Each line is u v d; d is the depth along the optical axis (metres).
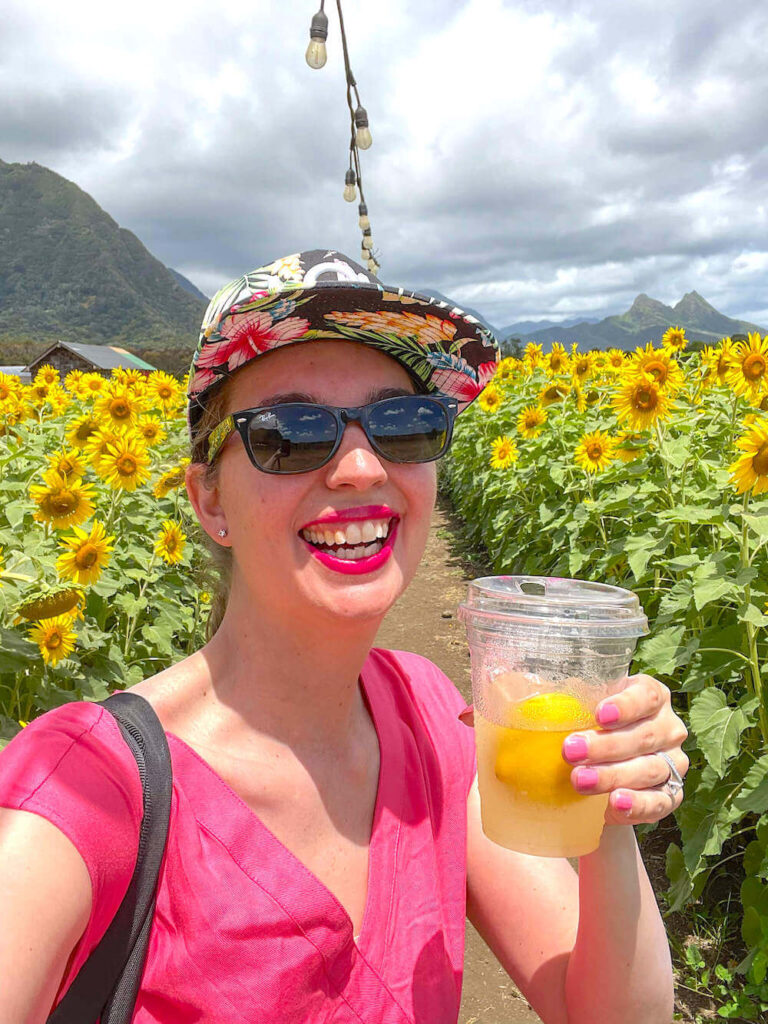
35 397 3.30
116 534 1.71
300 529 0.42
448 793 0.49
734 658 1.23
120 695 0.40
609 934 0.44
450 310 0.44
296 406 0.42
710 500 1.50
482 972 1.15
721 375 1.86
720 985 1.06
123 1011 0.34
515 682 0.40
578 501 2.29
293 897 0.37
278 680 0.42
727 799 1.12
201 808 0.38
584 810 0.39
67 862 0.32
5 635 1.08
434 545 3.85
